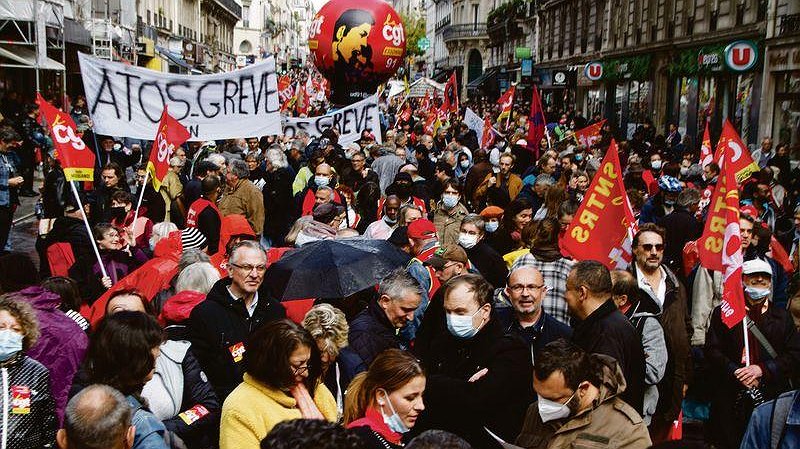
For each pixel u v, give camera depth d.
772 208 12.03
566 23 52.69
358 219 12.02
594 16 46.88
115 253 8.04
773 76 26.88
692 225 9.35
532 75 54.34
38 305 5.38
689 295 7.70
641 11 39.38
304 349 4.42
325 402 4.85
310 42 25.89
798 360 6.16
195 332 5.68
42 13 22.38
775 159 18.70
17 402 4.66
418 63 111.12
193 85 12.63
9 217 12.52
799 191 17.25
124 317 4.40
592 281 5.41
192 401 5.12
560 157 15.80
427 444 3.12
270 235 13.26
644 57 38.62
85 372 4.55
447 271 6.96
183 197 12.09
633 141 27.38
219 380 5.62
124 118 12.24
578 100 50.47
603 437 4.23
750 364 6.45
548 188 10.73
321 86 47.88
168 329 5.74
